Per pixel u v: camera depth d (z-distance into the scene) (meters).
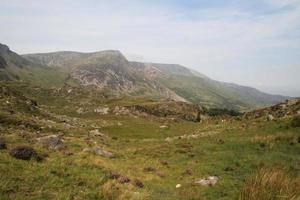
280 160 27.98
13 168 17.80
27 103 79.00
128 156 34.69
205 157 32.28
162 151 37.22
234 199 16.27
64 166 20.45
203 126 76.19
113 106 143.62
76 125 75.25
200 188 20.55
